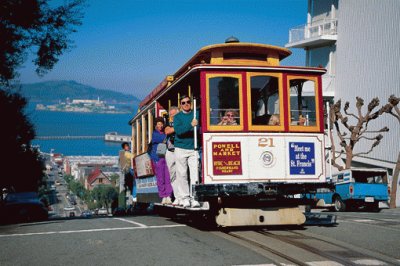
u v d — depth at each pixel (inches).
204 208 390.9
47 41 784.3
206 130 386.6
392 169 1138.0
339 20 1306.6
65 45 798.5
